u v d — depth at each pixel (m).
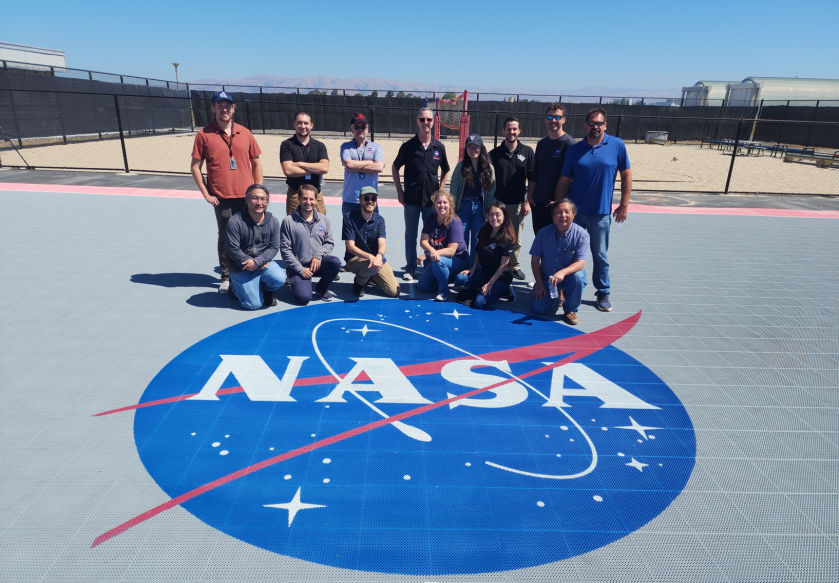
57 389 3.57
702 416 3.54
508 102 30.50
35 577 2.17
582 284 4.87
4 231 7.70
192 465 2.89
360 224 5.32
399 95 30.23
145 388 3.63
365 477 2.85
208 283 5.79
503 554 2.38
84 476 2.77
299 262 5.27
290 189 5.88
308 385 3.76
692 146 30.16
